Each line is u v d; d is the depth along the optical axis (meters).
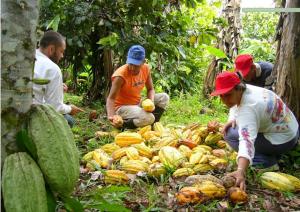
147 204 3.63
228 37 9.64
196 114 8.17
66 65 9.12
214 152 4.87
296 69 4.90
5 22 2.32
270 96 4.29
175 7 8.50
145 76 6.46
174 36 8.30
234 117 4.71
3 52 2.34
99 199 2.87
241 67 5.21
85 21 7.78
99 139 5.81
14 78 2.37
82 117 7.38
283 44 4.98
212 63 9.46
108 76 8.55
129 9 7.93
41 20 8.03
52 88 4.60
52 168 2.38
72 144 2.51
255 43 11.50
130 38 7.87
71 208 2.55
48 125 2.43
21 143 2.41
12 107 2.38
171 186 4.07
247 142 3.91
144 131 5.74
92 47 8.75
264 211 3.62
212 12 11.38
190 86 10.66
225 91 3.97
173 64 9.88
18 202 2.28
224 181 3.89
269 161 4.59
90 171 4.48
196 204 3.65
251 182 4.19
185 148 4.89
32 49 2.44
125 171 4.43
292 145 4.54
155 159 4.67
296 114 4.98
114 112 6.10
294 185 4.11
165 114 7.98
